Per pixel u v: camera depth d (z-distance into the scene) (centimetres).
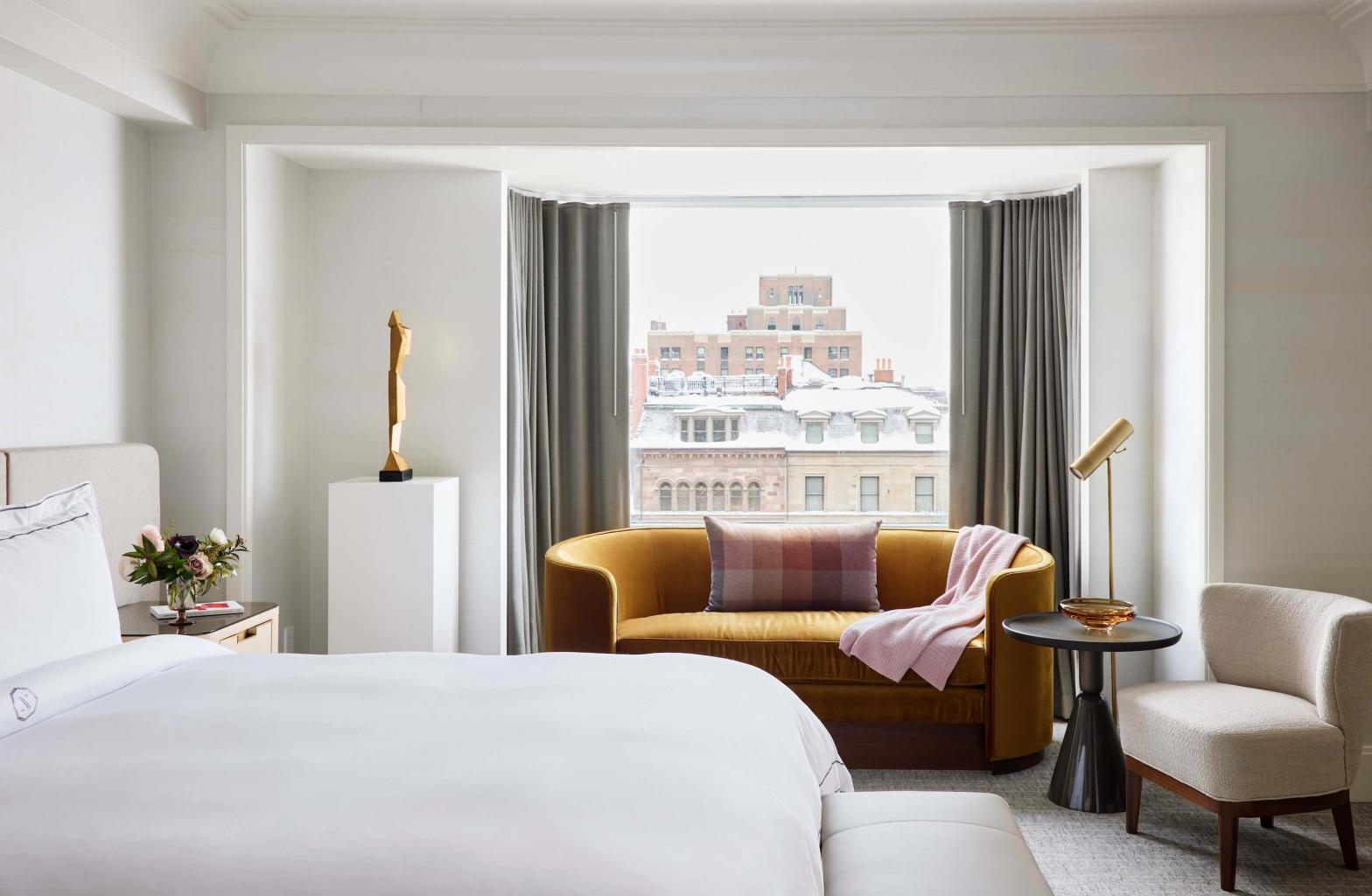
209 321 356
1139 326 394
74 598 211
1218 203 347
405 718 186
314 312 400
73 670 195
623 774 157
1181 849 282
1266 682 297
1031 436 426
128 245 344
